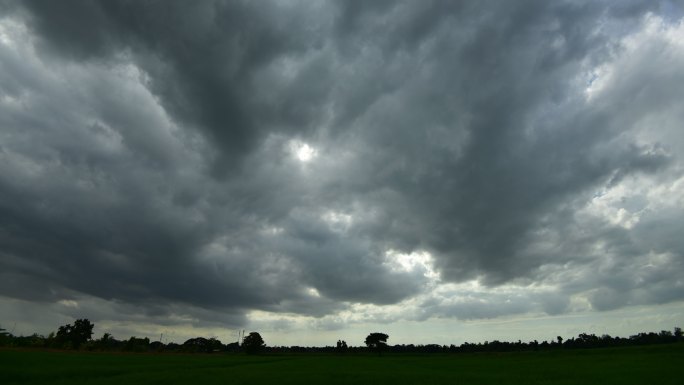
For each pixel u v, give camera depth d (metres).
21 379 52.34
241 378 55.16
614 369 67.12
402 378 57.22
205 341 188.25
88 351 136.50
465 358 129.25
